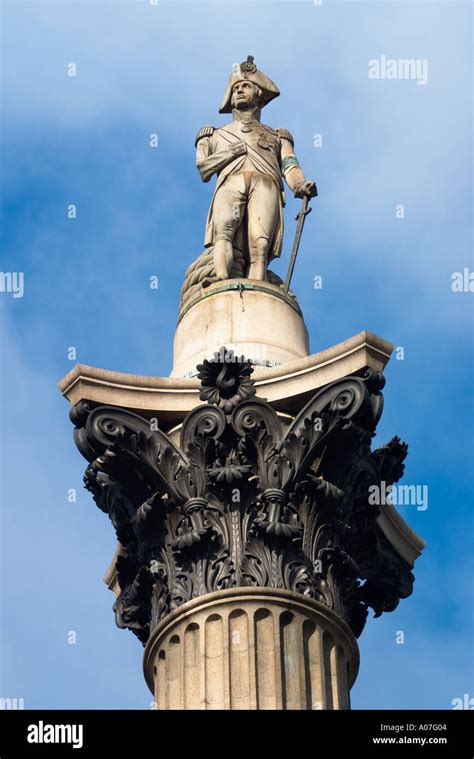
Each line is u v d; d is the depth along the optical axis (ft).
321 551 176.86
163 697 170.91
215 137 209.26
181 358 194.29
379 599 195.42
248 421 177.58
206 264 201.57
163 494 180.04
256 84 212.84
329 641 172.76
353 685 177.68
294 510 176.96
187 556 175.83
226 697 166.30
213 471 176.76
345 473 179.93
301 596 171.94
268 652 168.86
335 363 180.55
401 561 196.34
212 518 176.24
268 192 203.92
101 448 180.14
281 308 195.93
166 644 173.37
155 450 180.04
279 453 177.27
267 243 201.57
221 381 179.32
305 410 178.60
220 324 193.67
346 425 177.27
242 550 174.29
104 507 184.44
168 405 183.21
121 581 185.78
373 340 179.63
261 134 208.74
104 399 181.88
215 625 171.12
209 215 205.36
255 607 170.71
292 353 192.75
